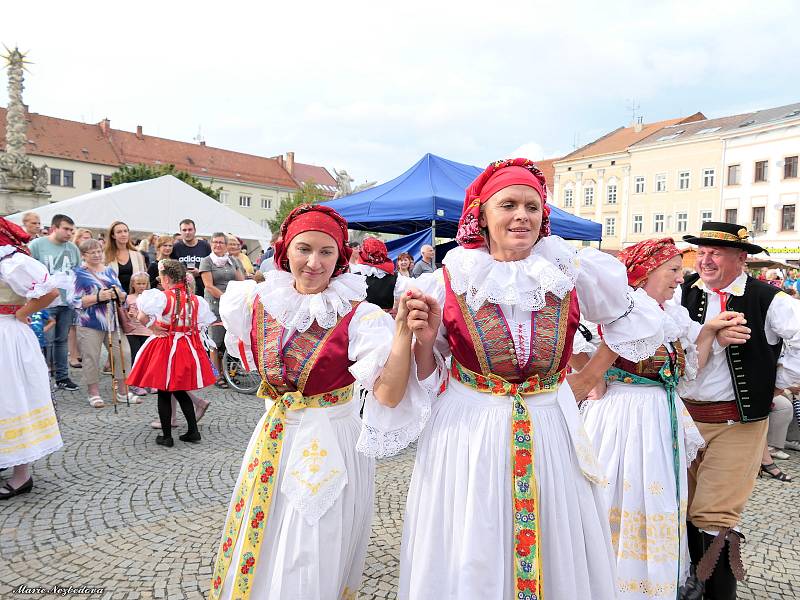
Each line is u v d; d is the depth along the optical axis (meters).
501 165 1.79
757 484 4.23
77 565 2.83
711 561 2.36
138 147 44.00
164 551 2.98
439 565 1.69
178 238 8.29
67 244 6.59
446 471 1.71
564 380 1.86
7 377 3.49
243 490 1.95
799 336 2.44
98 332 5.84
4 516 3.36
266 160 52.91
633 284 2.46
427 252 8.41
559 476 1.67
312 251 1.94
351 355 1.92
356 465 2.00
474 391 1.77
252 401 6.30
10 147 17.67
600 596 1.68
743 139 32.12
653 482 2.32
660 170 35.88
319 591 1.81
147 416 5.54
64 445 4.64
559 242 1.86
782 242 30.66
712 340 2.49
